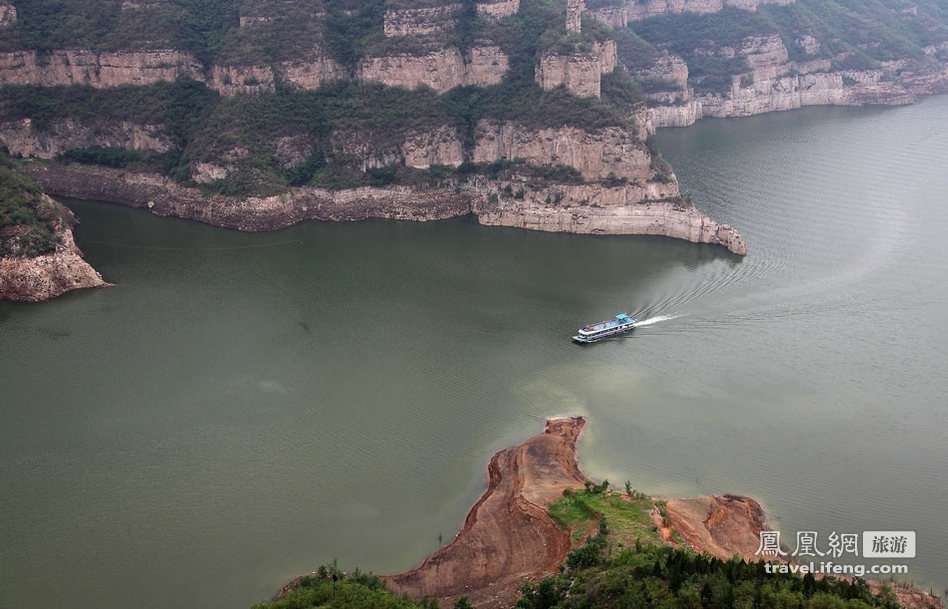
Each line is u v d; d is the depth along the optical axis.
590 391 142.38
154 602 98.69
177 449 126.81
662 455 125.12
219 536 109.19
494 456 126.00
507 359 153.38
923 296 173.75
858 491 116.31
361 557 106.00
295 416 135.12
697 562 91.25
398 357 154.00
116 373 148.12
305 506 114.88
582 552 98.50
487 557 105.00
